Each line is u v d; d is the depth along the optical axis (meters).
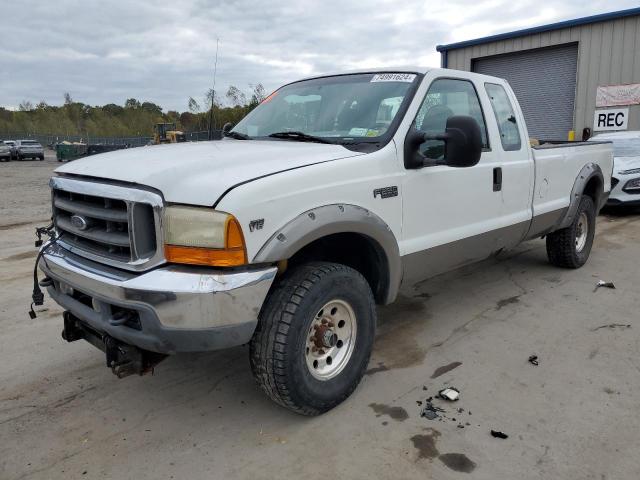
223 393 3.49
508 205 4.58
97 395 3.49
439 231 3.88
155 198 2.59
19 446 2.95
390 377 3.64
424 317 4.73
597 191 6.25
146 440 2.99
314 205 2.93
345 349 3.24
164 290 2.52
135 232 2.63
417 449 2.85
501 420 3.10
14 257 7.30
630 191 9.55
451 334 4.35
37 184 20.44
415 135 3.52
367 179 3.24
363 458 2.79
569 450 2.82
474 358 3.91
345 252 3.55
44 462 2.81
